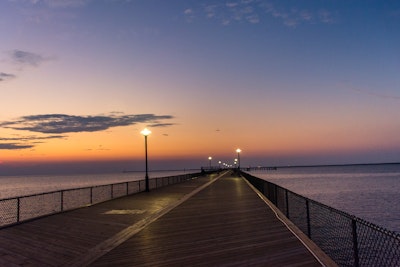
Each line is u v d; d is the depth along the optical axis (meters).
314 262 7.84
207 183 43.78
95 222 13.91
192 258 8.49
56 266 8.16
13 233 11.79
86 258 8.67
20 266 8.18
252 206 18.45
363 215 44.47
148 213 16.42
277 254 8.59
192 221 13.94
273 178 167.62
